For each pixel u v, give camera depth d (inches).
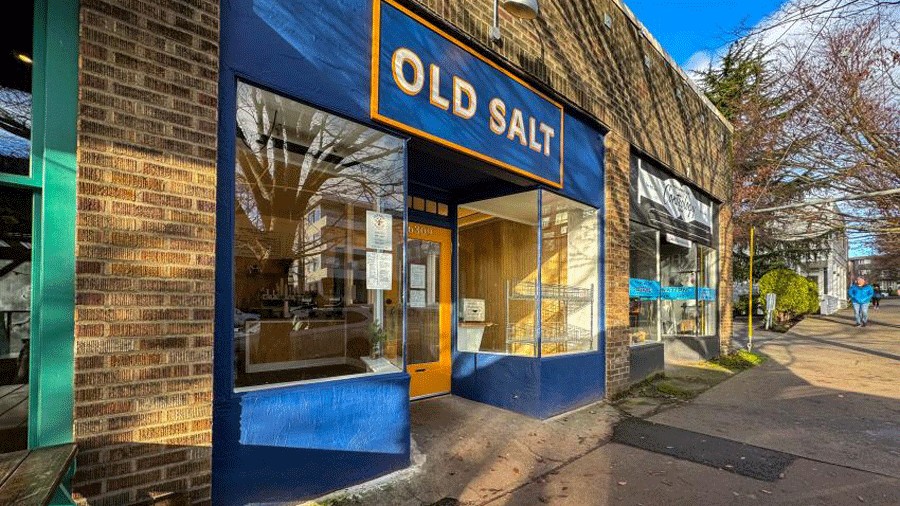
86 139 103.8
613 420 221.8
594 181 266.1
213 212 120.7
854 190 460.1
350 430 144.6
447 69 182.5
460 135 186.2
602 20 274.4
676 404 252.7
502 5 203.8
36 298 101.5
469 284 258.5
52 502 93.5
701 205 407.2
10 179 99.3
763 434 202.5
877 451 182.2
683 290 375.6
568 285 259.8
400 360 171.3
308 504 133.3
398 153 169.2
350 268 176.6
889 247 717.9
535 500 141.3
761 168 515.5
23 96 103.0
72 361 102.2
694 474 160.4
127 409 106.3
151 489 108.4
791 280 792.3
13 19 103.7
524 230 239.0
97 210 104.6
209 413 117.3
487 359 239.0
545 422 214.5
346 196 176.7
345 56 151.0
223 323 124.1
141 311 109.0
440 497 142.6
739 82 566.3
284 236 163.6
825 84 415.2
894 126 403.5
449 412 222.2
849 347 495.2
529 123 221.9
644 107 312.8
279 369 151.3
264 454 127.5
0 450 99.1
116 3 108.8
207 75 121.0
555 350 244.2
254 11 132.6
